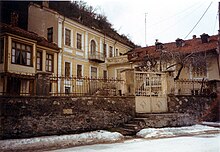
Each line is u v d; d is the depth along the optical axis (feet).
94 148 26.86
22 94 33.40
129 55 91.40
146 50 91.76
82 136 32.78
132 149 25.77
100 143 30.25
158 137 34.27
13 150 25.79
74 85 39.60
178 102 47.09
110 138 32.76
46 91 34.42
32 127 31.65
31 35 59.62
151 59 74.18
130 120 41.32
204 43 78.13
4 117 29.60
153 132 36.17
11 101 30.32
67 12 75.36
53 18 73.20
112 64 94.12
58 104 34.35
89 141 31.17
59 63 74.13
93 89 39.91
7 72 48.39
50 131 33.14
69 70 78.95
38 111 32.42
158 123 40.42
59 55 74.28
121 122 40.34
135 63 87.45
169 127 41.01
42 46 66.69
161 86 47.03
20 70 56.80
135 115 42.32
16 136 30.27
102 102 38.75
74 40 81.82
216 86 52.21
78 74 83.25
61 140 30.53
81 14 72.33
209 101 50.34
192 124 44.80
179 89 49.88
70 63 79.61
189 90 51.01
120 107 40.65
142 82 45.14
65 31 77.71
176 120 42.50
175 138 33.22
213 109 50.16
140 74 45.09
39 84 34.17
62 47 75.66
